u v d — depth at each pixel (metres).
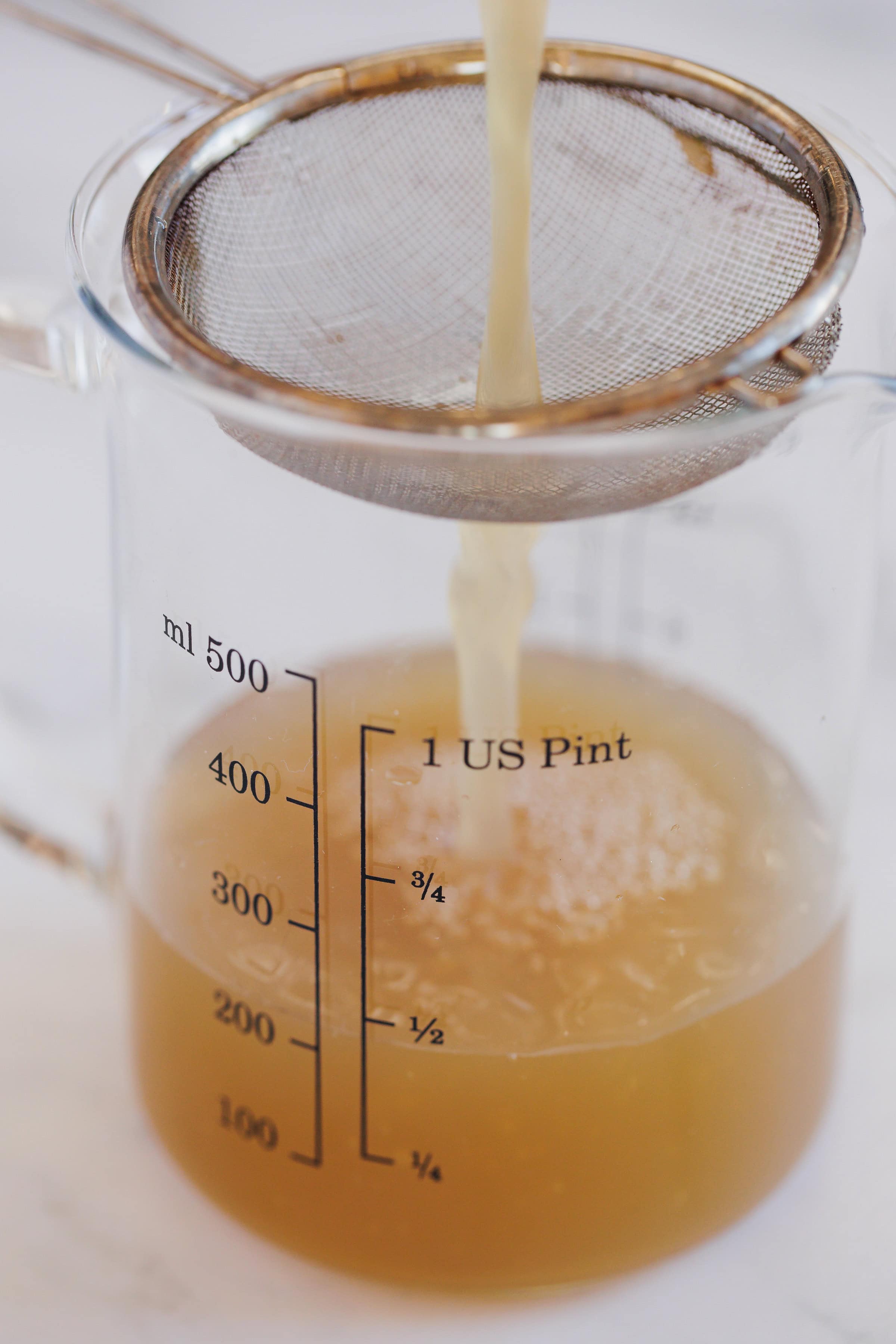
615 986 0.38
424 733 0.40
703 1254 0.41
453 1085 0.37
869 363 0.39
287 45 0.67
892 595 0.52
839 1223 0.42
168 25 0.68
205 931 0.39
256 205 0.41
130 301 0.38
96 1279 0.41
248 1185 0.40
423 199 0.43
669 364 0.41
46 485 0.56
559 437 0.35
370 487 0.37
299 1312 0.40
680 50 0.52
